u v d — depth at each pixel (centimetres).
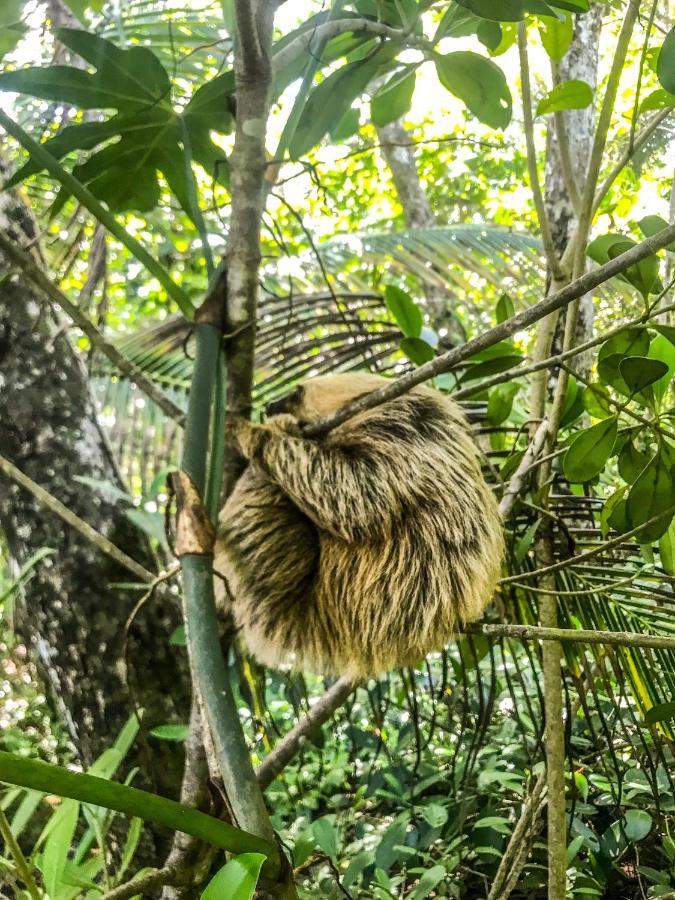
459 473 114
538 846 123
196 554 72
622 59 97
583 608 111
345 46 101
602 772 137
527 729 146
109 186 106
